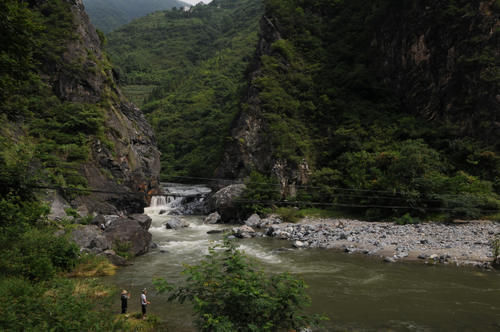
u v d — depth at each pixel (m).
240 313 7.86
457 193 37.06
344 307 15.39
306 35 72.88
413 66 58.22
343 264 22.86
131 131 51.69
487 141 45.25
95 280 17.92
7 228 17.25
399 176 38.56
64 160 36.22
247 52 173.00
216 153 83.38
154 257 24.91
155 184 55.34
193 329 12.97
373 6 71.75
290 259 24.38
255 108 59.59
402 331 12.96
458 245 25.53
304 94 62.88
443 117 52.22
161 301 16.02
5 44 11.60
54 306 10.04
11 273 15.16
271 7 75.81
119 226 26.36
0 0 11.02
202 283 8.25
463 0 52.94
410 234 30.16
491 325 13.42
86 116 40.91
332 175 48.94
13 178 12.70
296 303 8.07
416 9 59.00
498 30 47.44
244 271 8.42
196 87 149.12
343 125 56.88
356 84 62.22
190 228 39.66
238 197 45.47
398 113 58.38
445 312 14.74
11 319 8.45
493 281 18.77
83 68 45.59
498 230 29.55
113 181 40.41
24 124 36.28
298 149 54.34
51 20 45.06
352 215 43.25
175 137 110.44
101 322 11.02
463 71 50.06
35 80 14.36
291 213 43.56
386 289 17.81
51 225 24.27
